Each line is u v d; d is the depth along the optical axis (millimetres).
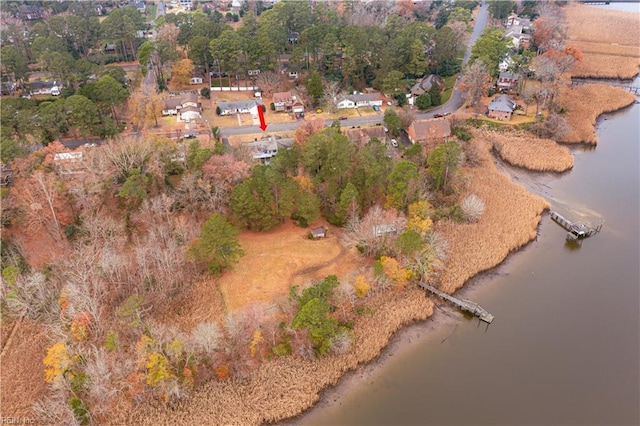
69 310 63125
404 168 82125
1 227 77938
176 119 124688
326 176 88125
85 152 91688
